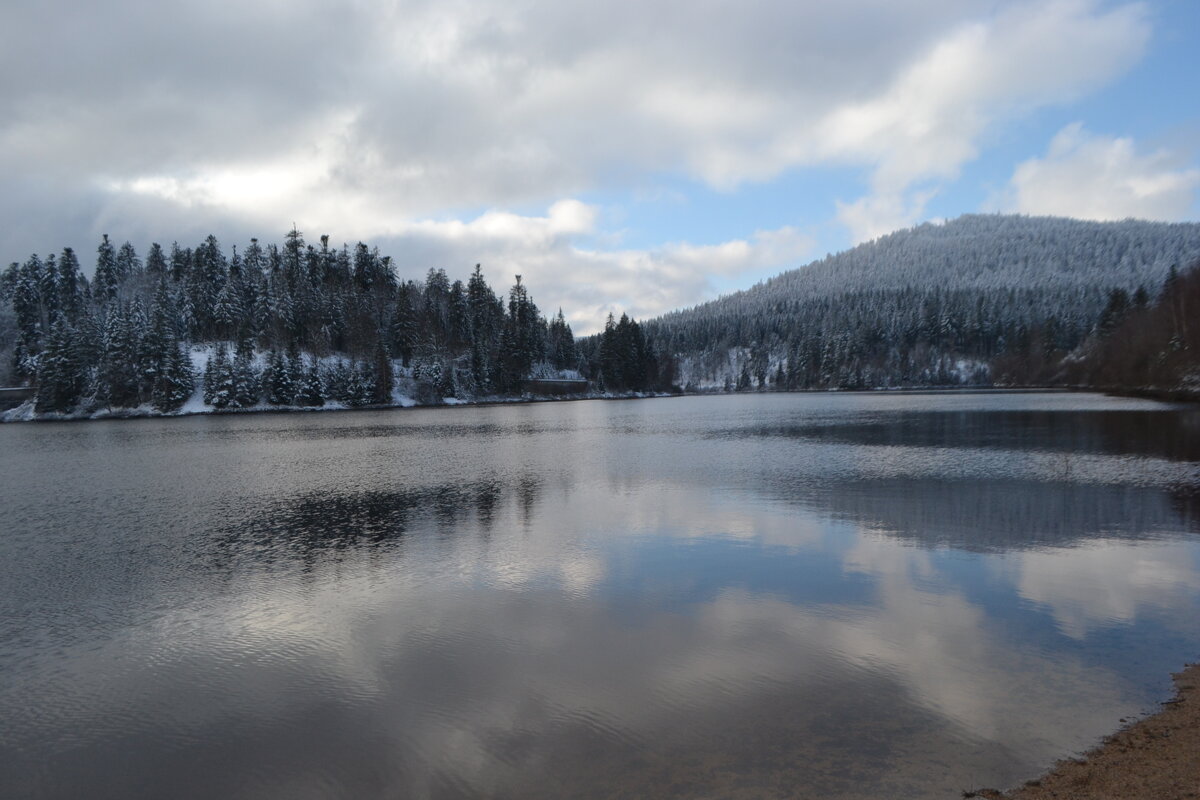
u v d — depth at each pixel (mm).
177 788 9383
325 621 15320
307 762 9828
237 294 139500
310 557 20812
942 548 19797
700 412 102125
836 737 9680
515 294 180375
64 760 10164
